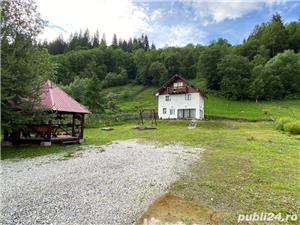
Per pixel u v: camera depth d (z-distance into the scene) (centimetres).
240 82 6775
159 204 691
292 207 679
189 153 1499
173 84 4534
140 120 4169
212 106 6038
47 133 1688
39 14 1570
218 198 737
